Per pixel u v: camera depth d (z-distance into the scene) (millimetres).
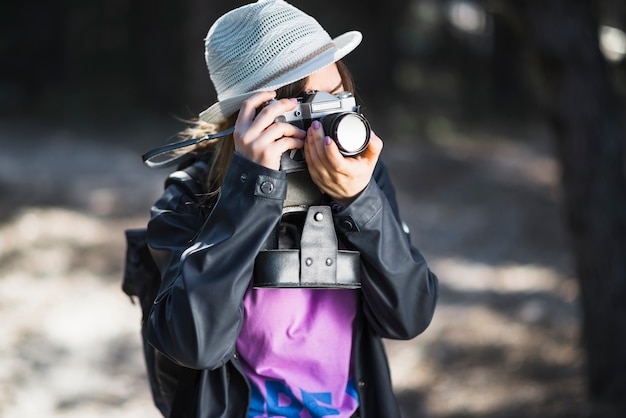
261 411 1915
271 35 1829
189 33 19766
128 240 2125
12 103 21766
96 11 22688
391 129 21234
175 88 22219
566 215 5031
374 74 24203
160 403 2100
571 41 4773
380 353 1992
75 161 15492
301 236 1791
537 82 5098
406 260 1845
